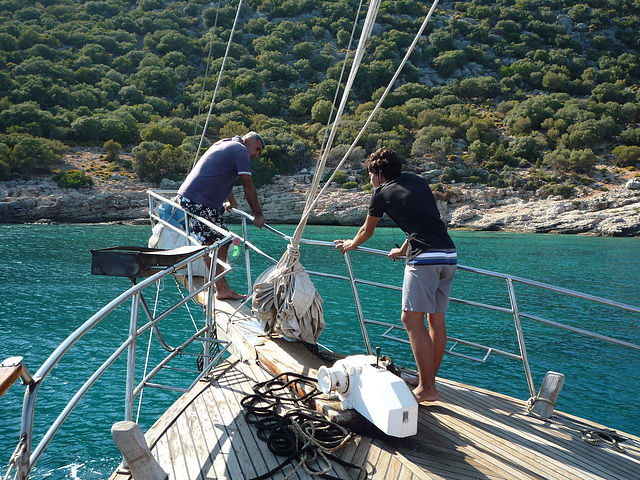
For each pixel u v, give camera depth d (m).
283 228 56.31
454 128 91.06
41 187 62.16
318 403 2.96
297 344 4.05
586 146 84.12
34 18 120.56
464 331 14.97
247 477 2.38
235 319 4.59
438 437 2.89
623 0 137.25
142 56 114.75
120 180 68.44
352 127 84.31
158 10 135.00
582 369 11.74
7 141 67.81
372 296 18.92
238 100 101.31
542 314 17.73
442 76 116.25
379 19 127.56
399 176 3.27
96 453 7.35
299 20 133.00
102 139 83.50
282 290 3.92
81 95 90.88
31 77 91.00
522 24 132.62
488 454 2.73
